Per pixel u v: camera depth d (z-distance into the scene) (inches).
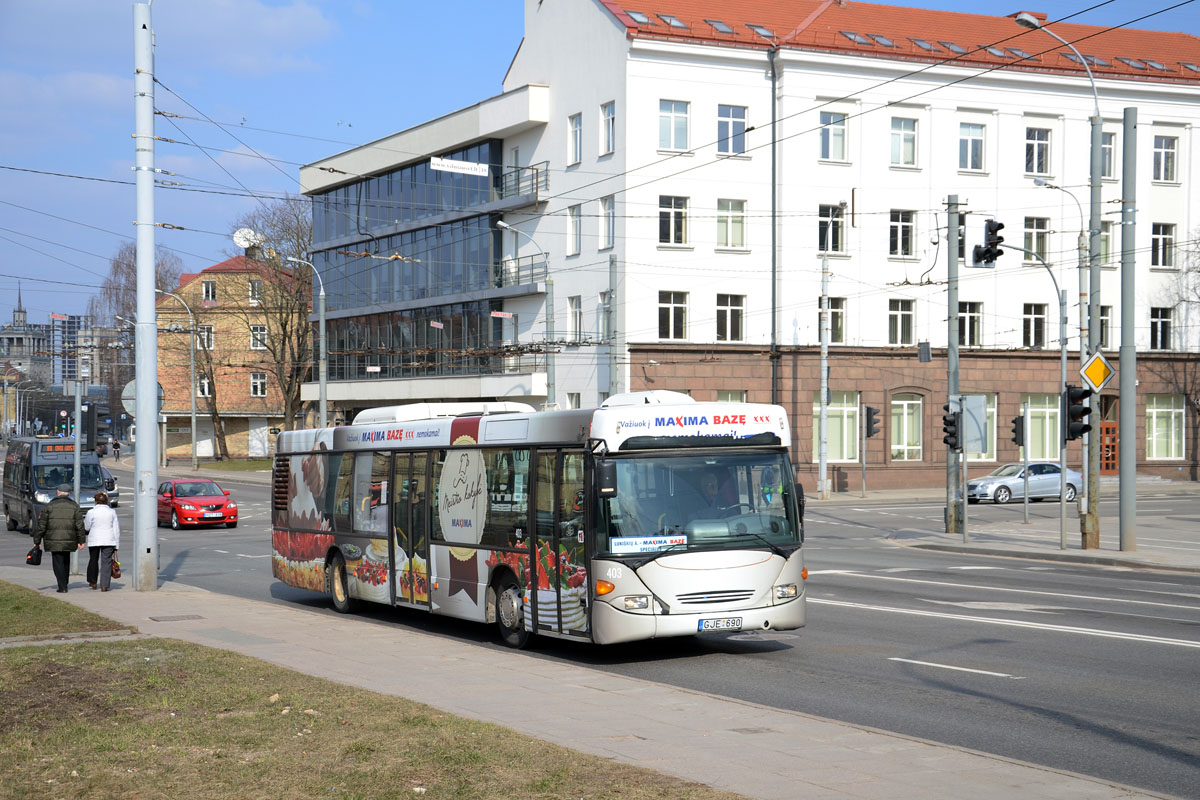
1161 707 393.4
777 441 533.6
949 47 2005.4
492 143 2111.2
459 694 411.5
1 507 1977.1
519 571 559.5
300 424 3166.8
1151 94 2091.5
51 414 6678.2
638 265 1829.5
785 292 1891.0
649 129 1829.5
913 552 1081.4
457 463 617.0
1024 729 362.9
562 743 328.8
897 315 1974.7
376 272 2455.7
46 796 271.9
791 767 300.4
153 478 783.1
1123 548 1006.4
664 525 506.0
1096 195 1029.8
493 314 1877.5
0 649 513.3
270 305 2910.9
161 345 3361.2
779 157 1889.8
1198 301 2134.6
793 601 520.1
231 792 273.4
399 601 666.2
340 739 326.0
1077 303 2068.2
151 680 426.9
